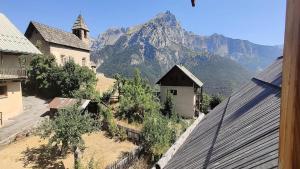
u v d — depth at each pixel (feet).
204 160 13.15
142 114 77.46
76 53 122.83
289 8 3.30
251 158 8.88
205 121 26.45
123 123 74.02
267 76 27.40
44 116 70.03
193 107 107.86
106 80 137.69
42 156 50.21
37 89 95.35
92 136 64.03
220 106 29.32
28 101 86.07
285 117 3.47
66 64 91.25
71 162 48.44
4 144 53.93
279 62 31.76
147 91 101.50
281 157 3.61
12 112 69.36
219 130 16.98
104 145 58.75
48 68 91.20
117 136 64.23
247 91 26.14
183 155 18.07
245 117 15.33
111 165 41.60
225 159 10.81
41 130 53.78
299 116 3.10
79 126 45.68
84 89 86.02
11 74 67.77
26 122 65.10
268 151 8.42
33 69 93.20
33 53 72.69
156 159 51.03
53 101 72.28
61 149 51.16
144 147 53.36
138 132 59.72
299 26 3.05
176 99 110.11
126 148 57.16
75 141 44.73
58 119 45.70
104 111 71.36
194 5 5.45
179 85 109.29
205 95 129.59
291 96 3.26
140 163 49.42
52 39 107.14
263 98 17.21
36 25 104.88
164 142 52.34
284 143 3.51
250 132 11.79
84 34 141.08
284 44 3.49
